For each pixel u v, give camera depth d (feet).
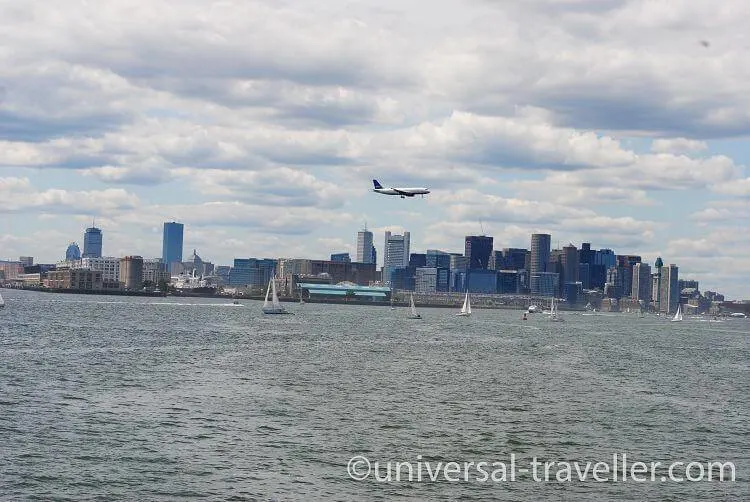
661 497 267.18
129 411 373.61
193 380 483.51
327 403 411.75
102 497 250.57
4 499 246.06
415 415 385.70
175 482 265.95
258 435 330.95
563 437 346.33
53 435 320.50
